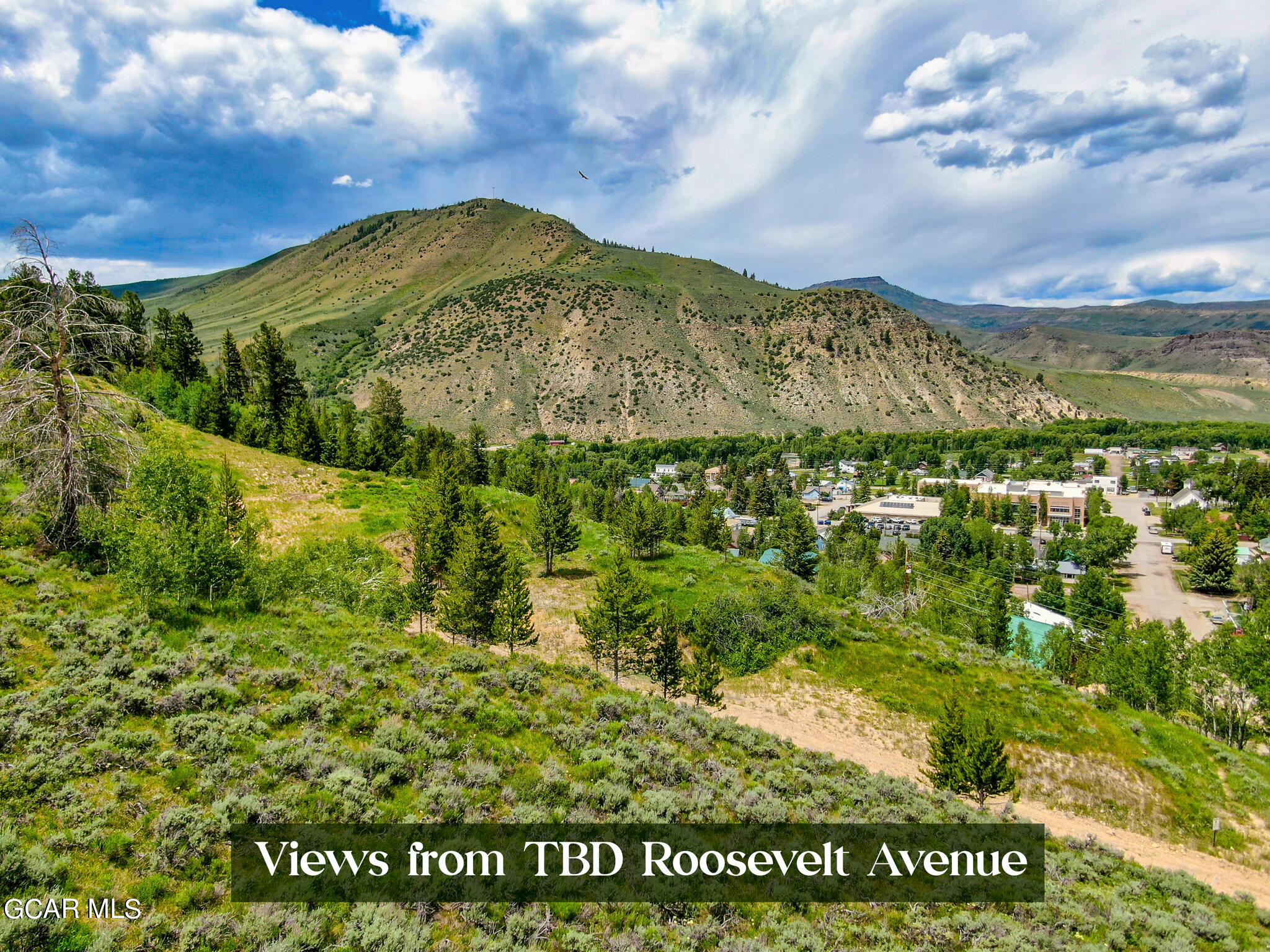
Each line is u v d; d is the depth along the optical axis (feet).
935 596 211.61
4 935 26.89
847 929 40.11
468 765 49.62
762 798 55.21
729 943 35.88
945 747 80.84
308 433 250.98
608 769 53.42
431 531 147.43
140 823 36.55
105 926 29.73
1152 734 111.65
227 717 48.73
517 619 114.62
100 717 44.88
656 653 112.47
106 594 68.44
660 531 214.28
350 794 42.06
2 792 36.35
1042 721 114.52
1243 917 55.36
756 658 135.74
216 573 71.36
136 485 80.59
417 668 67.36
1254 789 98.48
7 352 75.00
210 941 29.73
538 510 184.65
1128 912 48.57
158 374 261.65
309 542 146.61
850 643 142.61
